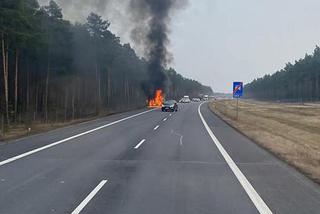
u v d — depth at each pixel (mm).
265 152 17125
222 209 8297
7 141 20484
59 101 68375
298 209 8328
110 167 13164
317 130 31391
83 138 22156
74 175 11766
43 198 9070
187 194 9562
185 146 18984
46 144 19281
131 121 37031
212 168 13133
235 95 38250
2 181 10875
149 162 14242
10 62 51750
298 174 12195
